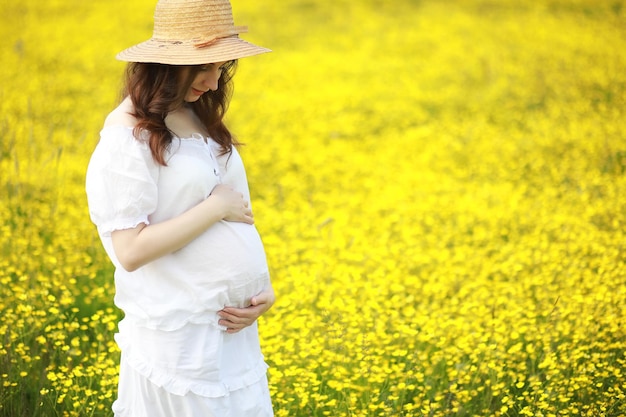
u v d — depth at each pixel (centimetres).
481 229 629
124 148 262
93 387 408
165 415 280
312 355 430
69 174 694
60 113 938
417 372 413
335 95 1105
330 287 493
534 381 394
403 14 1653
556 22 1492
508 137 902
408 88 1141
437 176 788
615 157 791
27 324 436
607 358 427
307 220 646
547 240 609
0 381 383
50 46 1260
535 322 466
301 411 394
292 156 857
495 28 1476
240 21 1602
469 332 455
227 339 287
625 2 1641
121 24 1470
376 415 392
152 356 276
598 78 1108
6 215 573
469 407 395
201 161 274
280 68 1252
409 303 512
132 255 261
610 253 548
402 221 659
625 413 377
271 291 298
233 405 288
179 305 274
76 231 576
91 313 491
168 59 261
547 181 757
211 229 277
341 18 1628
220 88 293
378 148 895
